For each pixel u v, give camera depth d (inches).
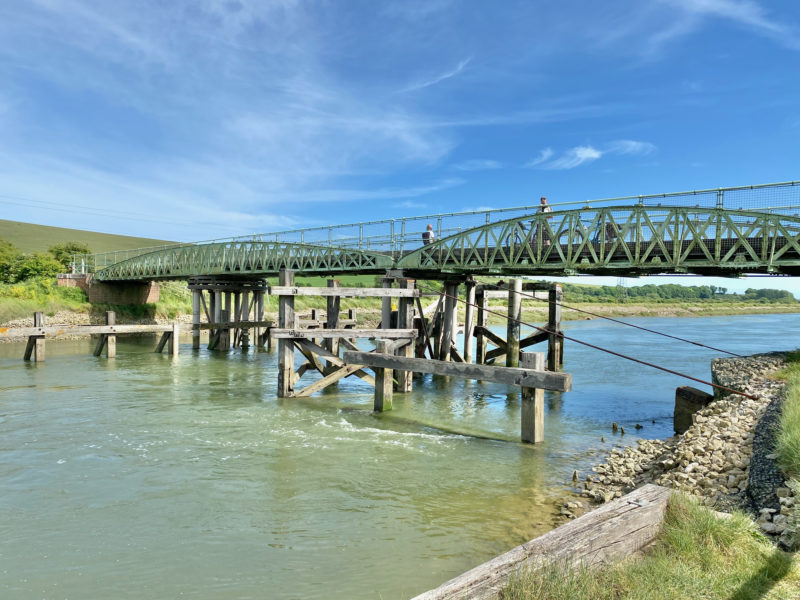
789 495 306.8
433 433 644.7
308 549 339.9
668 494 257.8
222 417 710.5
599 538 209.2
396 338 901.8
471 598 164.4
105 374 1096.2
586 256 861.8
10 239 4089.6
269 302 2731.3
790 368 698.8
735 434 465.7
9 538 353.7
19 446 565.3
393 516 392.5
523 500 426.6
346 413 749.9
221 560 325.4
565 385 556.7
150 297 2425.0
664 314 4773.6
